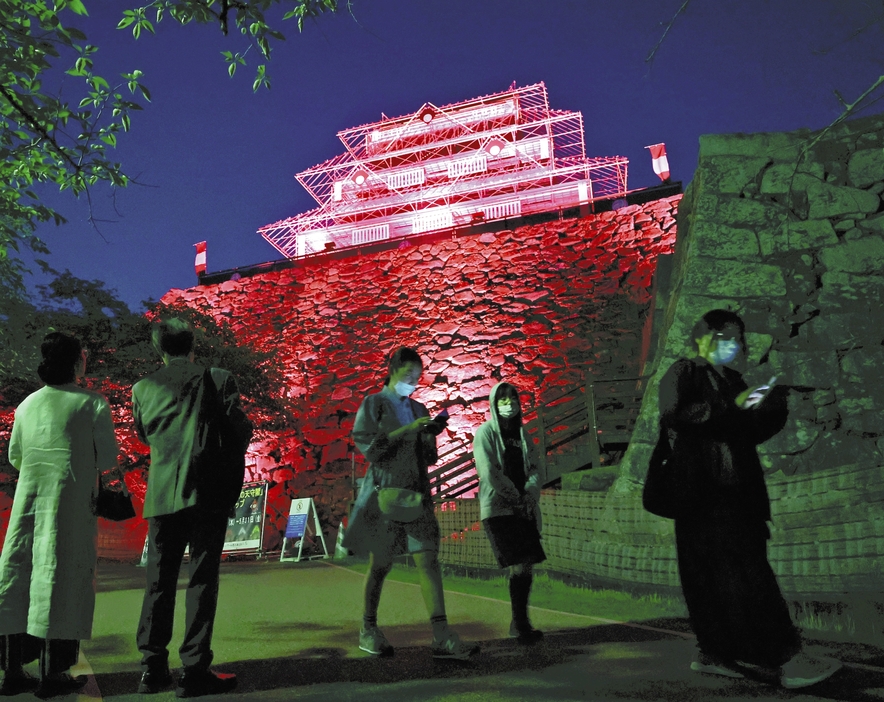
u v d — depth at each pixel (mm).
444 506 9055
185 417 2953
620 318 14742
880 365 6551
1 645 2840
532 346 15070
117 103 4738
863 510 3967
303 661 3213
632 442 6547
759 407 2629
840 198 7371
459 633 3912
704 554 2658
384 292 17797
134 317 12797
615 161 27766
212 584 2779
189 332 3205
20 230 6020
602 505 6074
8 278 7383
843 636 3486
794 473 6332
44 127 4746
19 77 4609
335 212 32812
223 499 2850
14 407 11820
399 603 5273
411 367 3541
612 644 3350
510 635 3643
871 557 3836
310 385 16938
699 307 7098
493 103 33719
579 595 5406
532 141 31234
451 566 8281
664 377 2828
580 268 15961
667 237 15445
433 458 3498
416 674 2859
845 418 6441
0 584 2826
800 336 6840
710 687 2465
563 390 13969
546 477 8773
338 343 17391
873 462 4000
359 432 3393
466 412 14852
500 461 3783
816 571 4176
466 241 17594
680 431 2730
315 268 19234
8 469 12094
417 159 34500
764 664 2475
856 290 6926
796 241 7273
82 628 2824
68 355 3133
